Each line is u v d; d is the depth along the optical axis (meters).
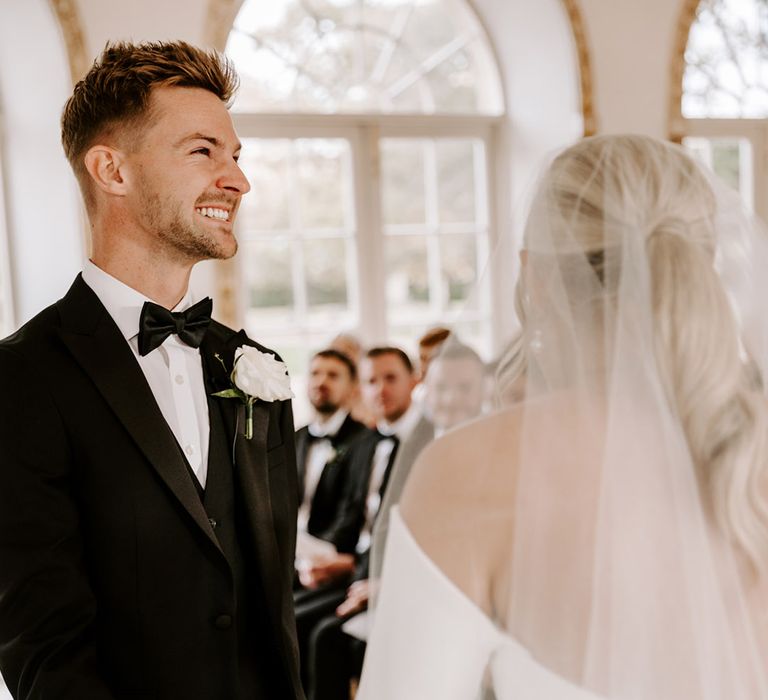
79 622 1.33
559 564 0.98
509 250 1.25
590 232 1.07
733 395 1.02
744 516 0.99
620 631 0.96
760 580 1.00
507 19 4.87
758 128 5.59
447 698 0.99
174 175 1.45
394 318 4.93
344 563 3.35
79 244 3.77
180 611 1.42
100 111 1.46
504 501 1.01
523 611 0.98
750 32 5.59
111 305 1.51
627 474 0.98
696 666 0.95
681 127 5.07
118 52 1.50
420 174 4.93
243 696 1.49
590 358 1.05
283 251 4.62
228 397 1.58
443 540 1.00
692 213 1.08
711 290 1.04
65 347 1.44
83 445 1.39
